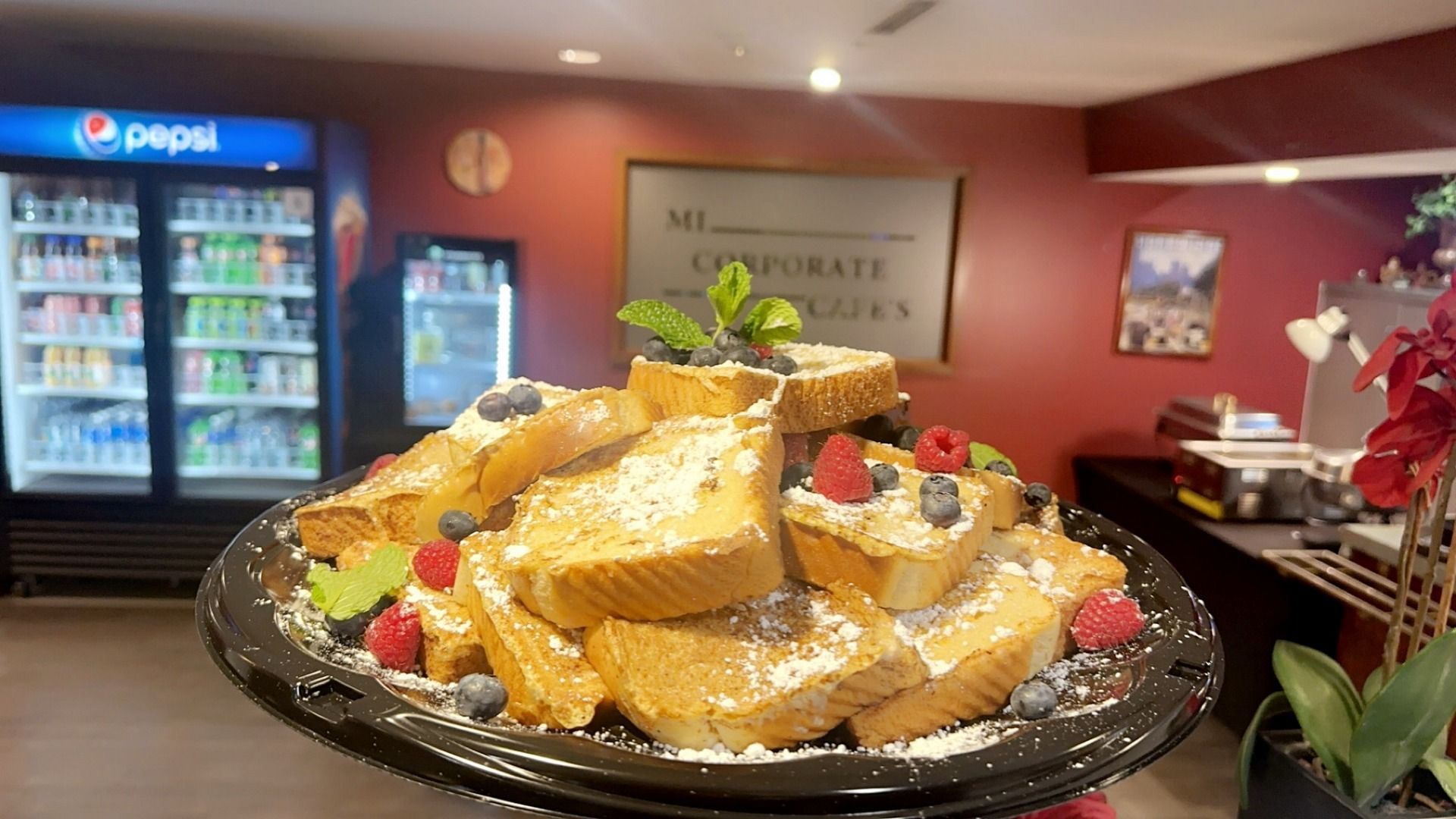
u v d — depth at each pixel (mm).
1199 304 4152
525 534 1237
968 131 3973
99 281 3727
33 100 3686
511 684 1117
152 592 3730
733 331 1738
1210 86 2965
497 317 4066
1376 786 1612
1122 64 2793
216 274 3693
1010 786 936
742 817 872
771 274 4055
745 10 2375
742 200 3986
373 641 1227
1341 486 2963
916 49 2795
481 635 1223
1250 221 4078
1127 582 1585
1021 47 2637
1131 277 4113
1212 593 2969
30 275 3688
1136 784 2523
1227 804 2449
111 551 3650
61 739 2672
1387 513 2920
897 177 3998
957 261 4059
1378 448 1555
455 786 914
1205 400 3484
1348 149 2318
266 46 3473
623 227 3975
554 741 958
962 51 2773
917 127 3961
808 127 3943
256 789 2449
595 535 1182
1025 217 4055
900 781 910
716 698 1024
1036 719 1149
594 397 1410
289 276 3752
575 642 1166
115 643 3299
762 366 1636
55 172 3318
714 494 1226
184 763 2561
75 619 3482
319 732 980
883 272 4082
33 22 3197
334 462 3682
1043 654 1263
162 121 3303
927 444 1574
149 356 3562
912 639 1192
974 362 4180
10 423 3695
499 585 1227
